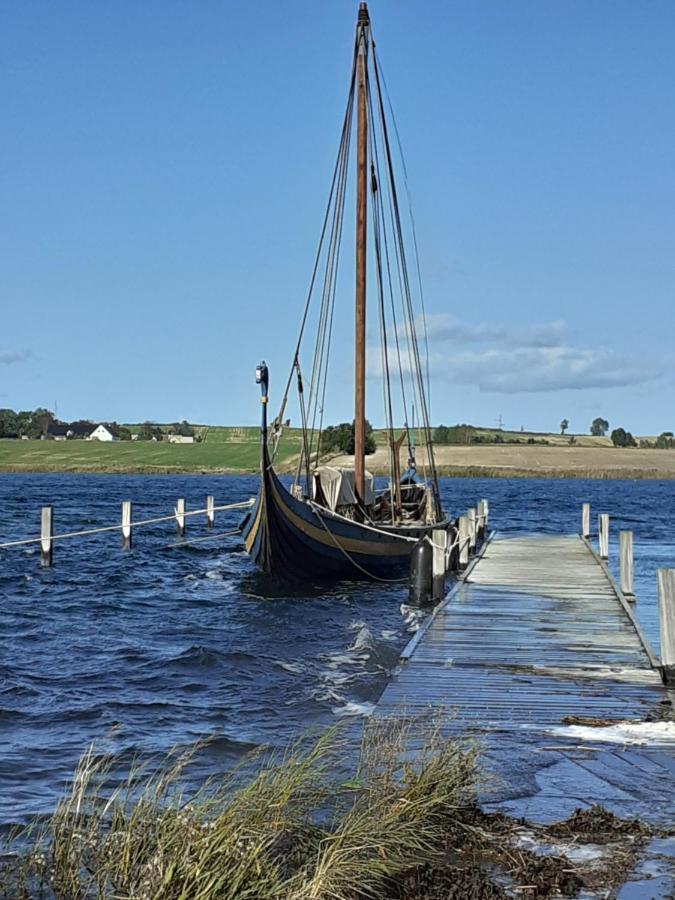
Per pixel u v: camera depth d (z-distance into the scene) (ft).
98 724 42.32
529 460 472.44
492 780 29.81
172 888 19.93
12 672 53.06
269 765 30.94
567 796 28.91
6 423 654.12
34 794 32.81
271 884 20.81
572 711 38.86
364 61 99.50
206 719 42.96
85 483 342.44
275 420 89.66
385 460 334.65
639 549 134.10
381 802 24.88
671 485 426.10
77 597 86.53
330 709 44.47
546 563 96.17
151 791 28.02
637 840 25.14
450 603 68.08
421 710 38.65
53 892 20.70
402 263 108.27
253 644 63.00
